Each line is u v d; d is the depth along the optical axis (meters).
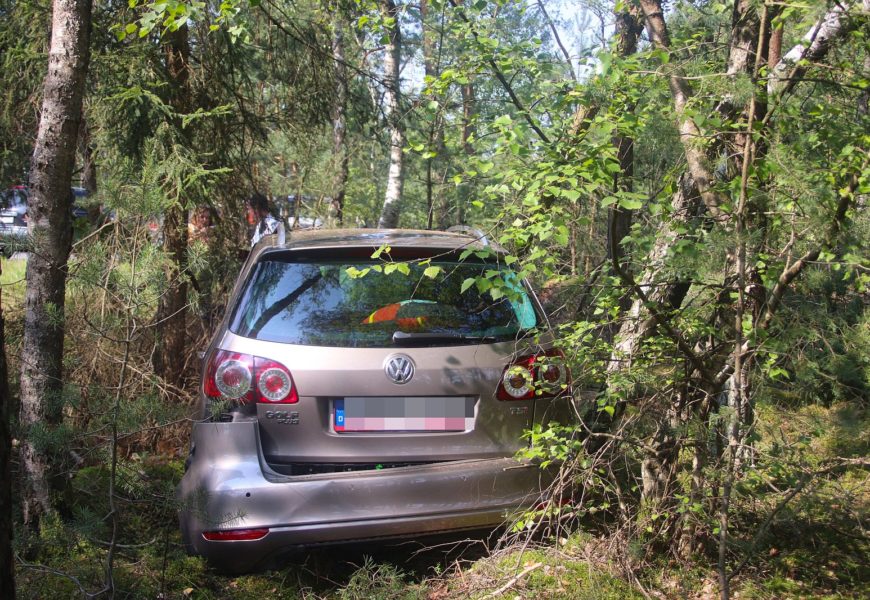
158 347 5.97
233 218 7.51
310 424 3.52
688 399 3.59
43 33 6.15
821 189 2.89
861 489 3.69
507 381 3.65
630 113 3.32
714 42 4.06
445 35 4.83
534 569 3.45
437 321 3.68
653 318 3.42
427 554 4.02
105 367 5.40
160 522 4.21
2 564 2.17
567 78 3.81
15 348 5.13
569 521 3.81
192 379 6.67
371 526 3.41
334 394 3.52
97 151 6.50
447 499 3.48
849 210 3.10
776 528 3.94
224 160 7.20
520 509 3.57
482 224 3.93
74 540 3.34
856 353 3.09
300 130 8.22
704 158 3.44
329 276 3.79
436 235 4.27
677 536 3.72
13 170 6.65
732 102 3.25
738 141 3.33
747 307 3.42
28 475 3.79
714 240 3.05
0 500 2.17
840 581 3.63
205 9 4.86
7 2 6.26
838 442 3.50
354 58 10.64
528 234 3.24
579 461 3.51
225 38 6.86
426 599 3.51
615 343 4.00
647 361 3.60
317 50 7.62
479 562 3.69
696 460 3.46
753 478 3.26
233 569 3.47
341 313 3.66
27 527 3.35
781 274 3.20
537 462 3.63
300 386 3.51
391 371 3.53
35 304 3.88
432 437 3.58
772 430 3.30
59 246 3.93
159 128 6.08
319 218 12.14
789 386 3.35
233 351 3.59
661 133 3.60
